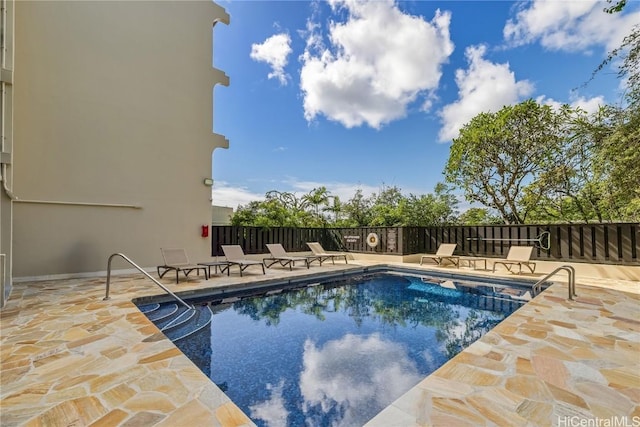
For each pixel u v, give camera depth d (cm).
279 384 294
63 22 774
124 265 845
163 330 438
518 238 988
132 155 871
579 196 1112
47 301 512
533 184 1212
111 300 520
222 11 1105
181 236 959
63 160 761
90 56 811
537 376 248
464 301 640
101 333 355
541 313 441
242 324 477
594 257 840
